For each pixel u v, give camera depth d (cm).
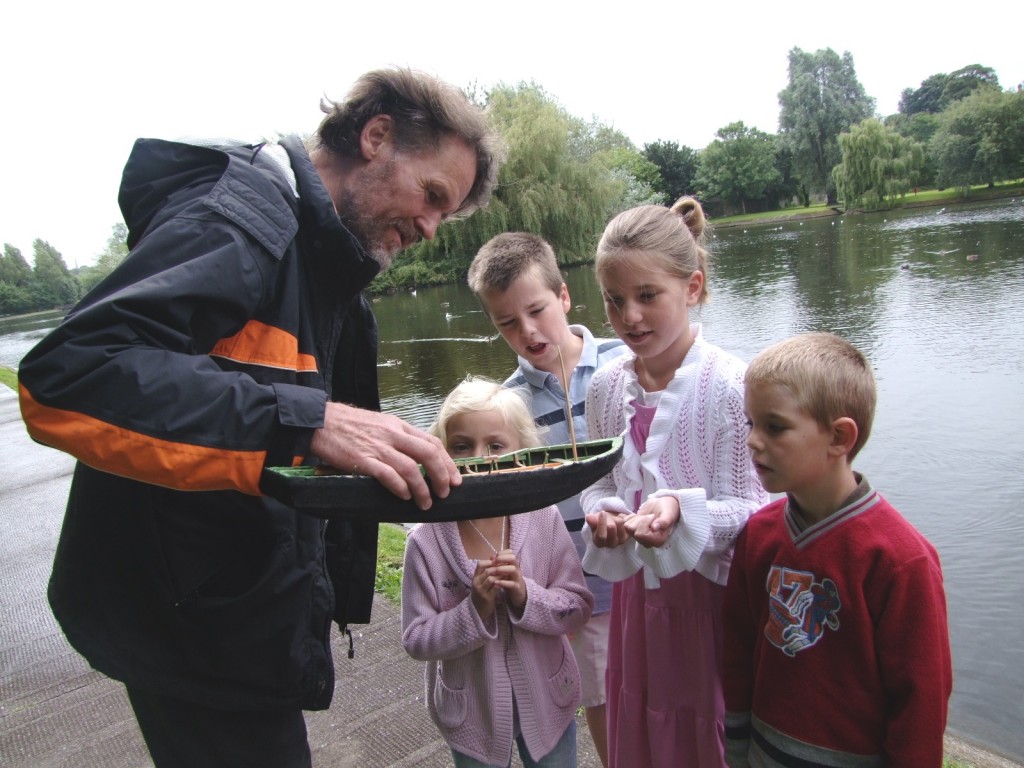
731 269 2252
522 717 182
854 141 4512
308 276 153
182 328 123
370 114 156
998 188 4372
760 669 157
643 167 6019
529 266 238
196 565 143
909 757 134
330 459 121
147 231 135
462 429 197
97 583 145
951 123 4334
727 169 6194
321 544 163
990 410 743
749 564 161
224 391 118
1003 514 532
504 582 173
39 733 274
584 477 128
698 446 182
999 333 1042
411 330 1750
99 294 122
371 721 260
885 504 146
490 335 1546
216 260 125
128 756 256
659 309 178
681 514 166
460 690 184
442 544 191
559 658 190
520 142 2612
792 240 3075
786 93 5784
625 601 194
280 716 161
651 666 185
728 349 1191
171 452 115
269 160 147
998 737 326
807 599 147
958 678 372
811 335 152
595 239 2772
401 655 300
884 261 1984
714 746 179
